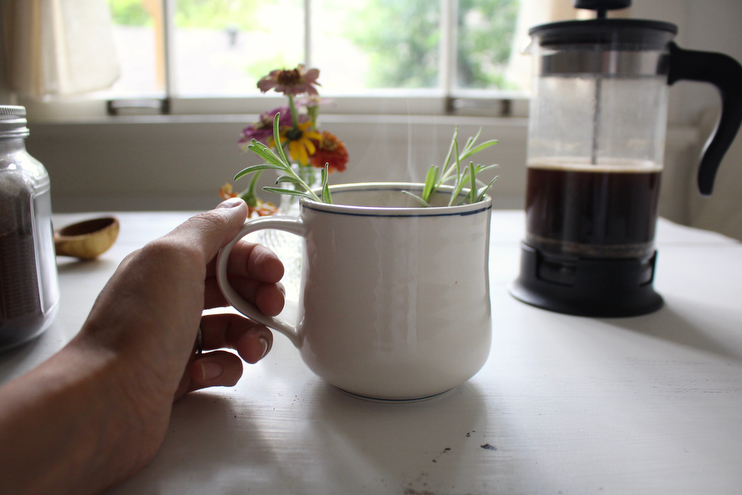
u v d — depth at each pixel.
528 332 0.43
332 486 0.28
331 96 1.23
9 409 0.25
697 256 0.63
